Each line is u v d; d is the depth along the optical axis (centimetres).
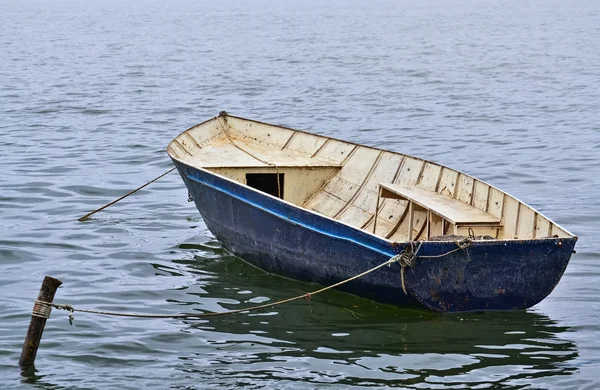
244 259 1476
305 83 4056
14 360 1098
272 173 1580
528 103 3406
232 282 1387
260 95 3672
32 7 14900
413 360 1093
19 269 1443
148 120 3017
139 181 2083
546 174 2173
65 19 10206
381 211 1479
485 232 1273
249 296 1323
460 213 1291
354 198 1541
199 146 1706
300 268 1347
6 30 7881
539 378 1044
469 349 1124
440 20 9544
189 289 1355
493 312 1219
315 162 1622
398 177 1505
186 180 1527
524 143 2603
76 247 1562
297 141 1703
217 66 4788
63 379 1048
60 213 1792
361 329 1189
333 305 1279
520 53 5459
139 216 1772
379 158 1559
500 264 1170
